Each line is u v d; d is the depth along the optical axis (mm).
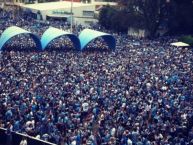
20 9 141125
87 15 129750
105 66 61219
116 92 46281
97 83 49906
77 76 53219
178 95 48094
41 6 133500
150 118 39438
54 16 129875
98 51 78938
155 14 113250
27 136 33719
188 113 41531
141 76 56188
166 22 115938
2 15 125812
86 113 40188
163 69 62938
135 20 114688
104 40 81625
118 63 64188
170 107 42750
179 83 54875
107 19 118938
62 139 33938
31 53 69938
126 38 96812
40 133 35281
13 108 38375
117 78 53188
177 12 114250
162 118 39844
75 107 40906
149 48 81312
